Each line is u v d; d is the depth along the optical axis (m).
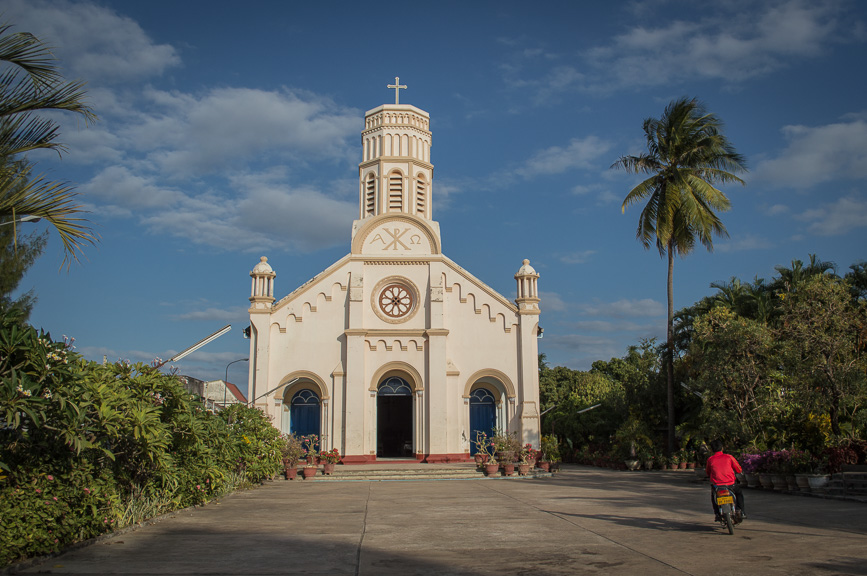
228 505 20.36
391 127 44.81
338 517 17.27
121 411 13.71
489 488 26.86
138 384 16.27
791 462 22.95
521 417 39.12
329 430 38.88
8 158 11.59
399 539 13.52
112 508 13.80
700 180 36.22
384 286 40.91
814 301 25.02
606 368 71.69
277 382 39.25
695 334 29.53
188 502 18.86
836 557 11.02
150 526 15.38
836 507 18.28
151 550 12.16
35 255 22.00
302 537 13.80
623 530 14.51
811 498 21.05
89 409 12.55
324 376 39.53
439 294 40.16
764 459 24.36
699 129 37.56
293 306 40.19
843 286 25.34
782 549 11.83
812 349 24.58
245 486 26.70
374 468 35.25
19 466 11.47
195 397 19.75
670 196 36.22
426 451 38.72
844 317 24.53
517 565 10.73
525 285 40.53
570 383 67.19
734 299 43.44
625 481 30.08
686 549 11.97
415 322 40.34
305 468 33.50
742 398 28.69
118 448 15.12
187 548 12.38
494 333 40.38
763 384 27.75
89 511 12.77
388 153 44.50
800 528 14.35
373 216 41.56
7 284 21.17
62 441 12.41
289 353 39.62
